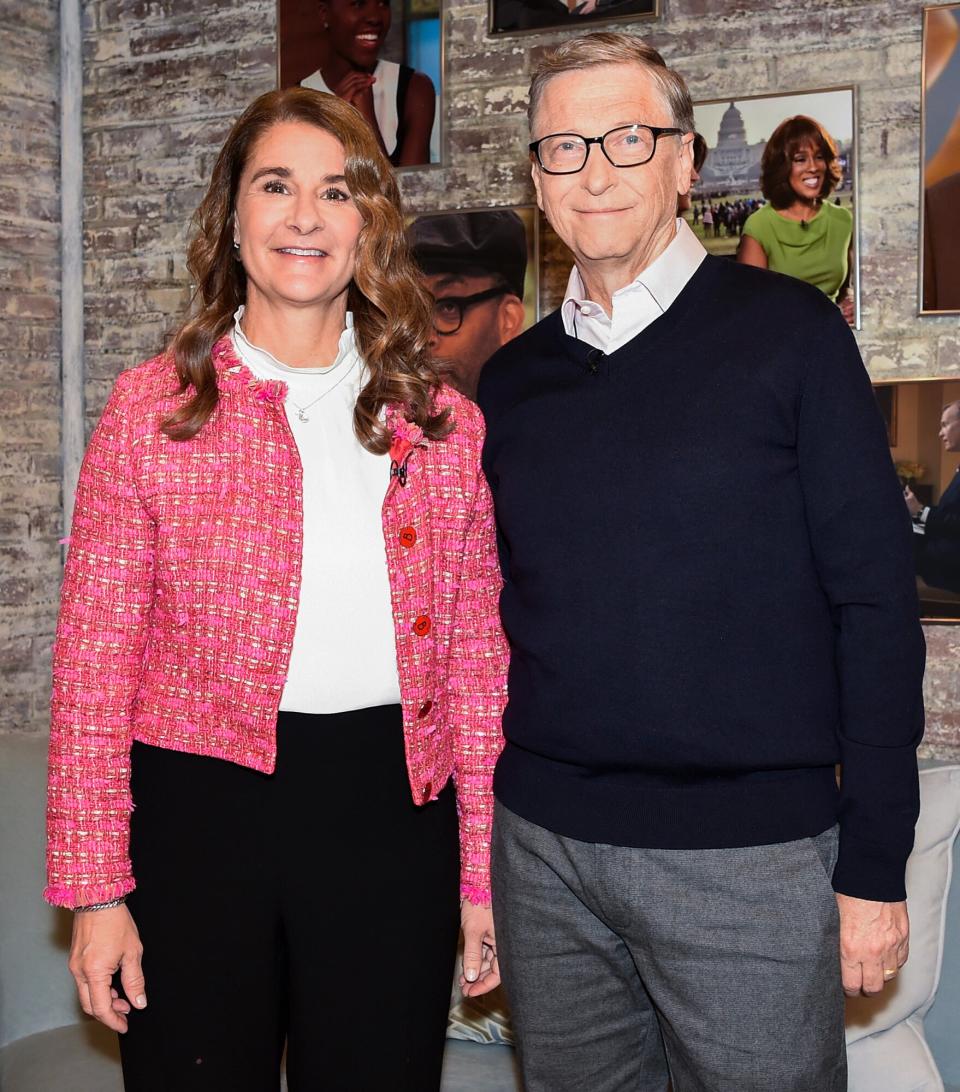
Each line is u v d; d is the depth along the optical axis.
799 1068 1.48
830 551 1.47
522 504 1.62
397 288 1.65
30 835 2.33
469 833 1.74
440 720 1.66
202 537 1.50
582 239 1.61
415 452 1.62
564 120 1.61
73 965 1.51
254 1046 1.53
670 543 1.50
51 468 3.38
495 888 1.70
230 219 1.65
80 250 3.37
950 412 2.56
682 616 1.49
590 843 1.55
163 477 1.51
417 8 2.95
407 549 1.58
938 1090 1.91
